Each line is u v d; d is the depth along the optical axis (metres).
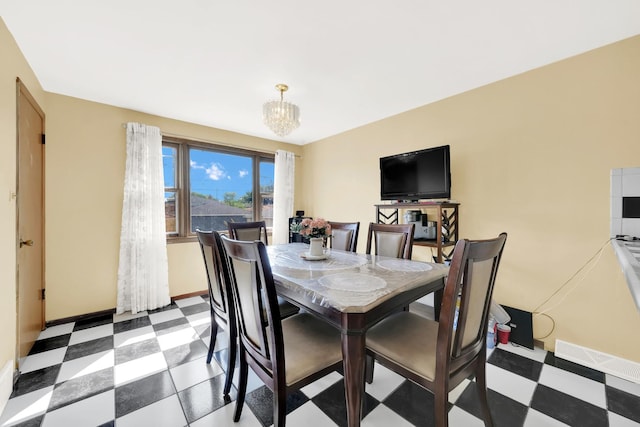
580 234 1.93
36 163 2.22
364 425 1.35
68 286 2.57
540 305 2.11
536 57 1.96
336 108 2.92
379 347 1.29
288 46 1.82
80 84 2.35
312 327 1.49
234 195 3.84
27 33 1.67
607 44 1.80
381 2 1.43
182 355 2.01
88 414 1.42
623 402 1.50
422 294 1.48
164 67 2.08
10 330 1.64
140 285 2.83
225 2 1.43
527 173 2.15
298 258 2.01
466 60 2.00
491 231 2.36
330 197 3.98
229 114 3.06
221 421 1.38
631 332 1.75
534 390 1.60
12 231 1.69
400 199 2.84
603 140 1.83
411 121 2.95
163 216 3.01
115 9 1.47
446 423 1.04
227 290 1.55
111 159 2.79
